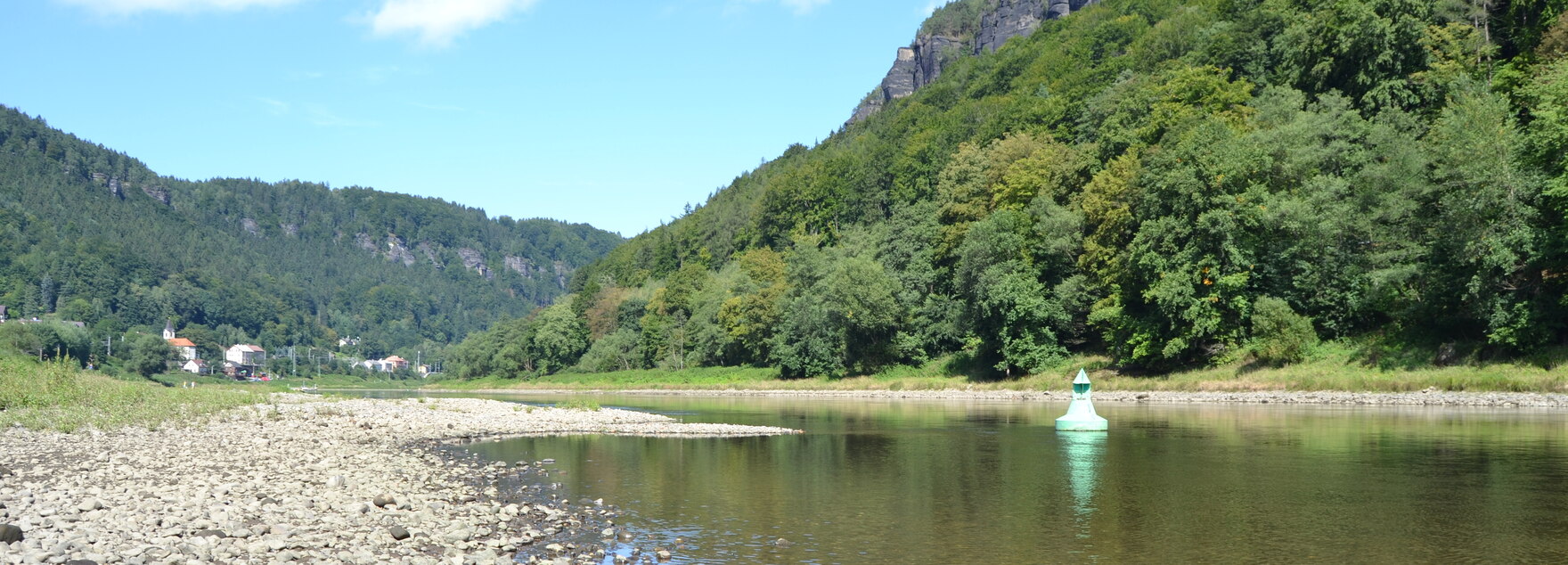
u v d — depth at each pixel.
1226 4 147.62
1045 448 37.06
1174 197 77.75
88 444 35.75
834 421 55.75
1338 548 18.94
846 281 113.50
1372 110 89.56
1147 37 168.00
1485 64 89.25
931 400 86.75
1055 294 92.88
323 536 18.56
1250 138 79.25
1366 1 92.94
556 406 65.75
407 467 30.95
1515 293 60.47
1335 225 72.00
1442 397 57.78
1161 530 20.86
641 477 29.75
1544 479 26.67
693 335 163.38
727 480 28.92
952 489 26.83
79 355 196.75
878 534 20.92
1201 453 34.38
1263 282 77.06
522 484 28.20
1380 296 68.56
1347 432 40.50
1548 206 58.03
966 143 152.25
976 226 98.94
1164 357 80.25
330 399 71.88
